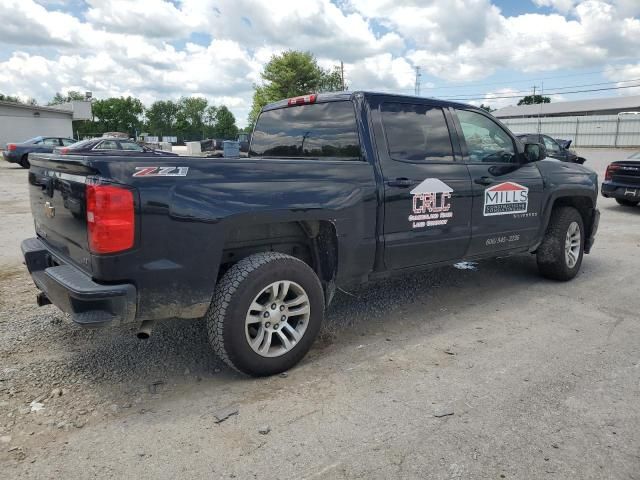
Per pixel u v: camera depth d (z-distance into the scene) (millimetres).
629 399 3117
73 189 2979
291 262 3383
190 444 2674
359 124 3945
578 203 5957
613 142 43812
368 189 3787
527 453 2586
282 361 3430
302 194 3428
